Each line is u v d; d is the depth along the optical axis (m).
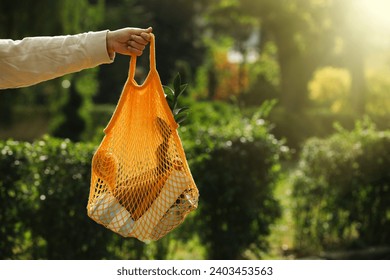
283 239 9.23
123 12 45.50
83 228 6.46
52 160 6.43
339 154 8.62
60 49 3.25
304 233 8.82
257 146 7.47
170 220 3.46
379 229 8.76
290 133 26.28
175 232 7.38
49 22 19.80
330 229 8.70
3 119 23.61
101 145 3.43
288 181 9.08
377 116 29.36
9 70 3.22
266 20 33.78
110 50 3.31
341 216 8.76
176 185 3.43
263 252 8.07
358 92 32.31
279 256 8.42
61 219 6.36
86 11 21.23
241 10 34.31
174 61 47.84
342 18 30.72
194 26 49.47
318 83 35.69
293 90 34.06
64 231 6.44
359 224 8.74
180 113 3.71
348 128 27.36
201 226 7.47
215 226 7.49
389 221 8.74
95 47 3.25
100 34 3.28
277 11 32.75
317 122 26.78
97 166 3.41
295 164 18.94
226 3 35.66
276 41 34.19
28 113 27.33
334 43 33.22
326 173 8.68
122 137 3.49
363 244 8.59
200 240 7.56
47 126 27.61
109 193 3.46
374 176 8.59
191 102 16.11
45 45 3.25
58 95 22.70
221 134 7.53
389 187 8.65
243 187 7.41
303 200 8.86
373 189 8.69
